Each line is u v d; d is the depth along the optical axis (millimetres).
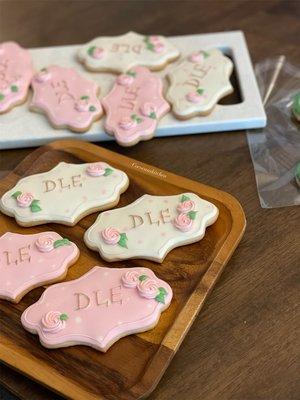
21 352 326
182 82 448
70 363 319
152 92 442
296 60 483
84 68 480
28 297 351
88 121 429
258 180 404
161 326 330
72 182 397
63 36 525
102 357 320
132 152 434
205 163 421
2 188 410
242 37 496
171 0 550
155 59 471
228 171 414
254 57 490
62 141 430
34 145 439
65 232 381
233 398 304
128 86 448
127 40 488
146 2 552
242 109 438
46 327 321
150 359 316
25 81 462
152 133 424
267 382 308
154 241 359
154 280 338
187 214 368
